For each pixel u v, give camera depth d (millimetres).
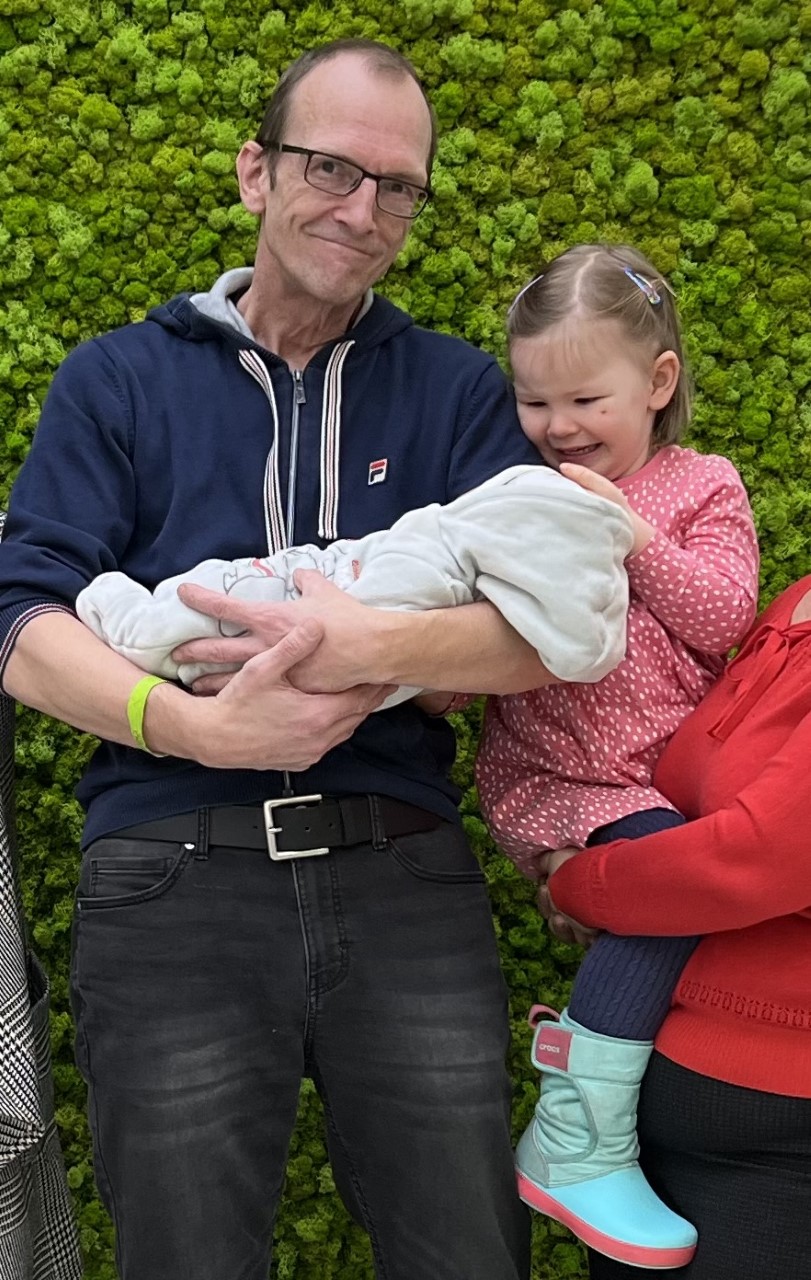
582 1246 1743
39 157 1613
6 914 1256
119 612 1161
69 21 1584
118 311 1659
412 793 1280
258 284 1357
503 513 1160
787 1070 1091
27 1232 1280
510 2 1648
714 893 1095
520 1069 1748
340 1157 1275
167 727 1115
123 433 1281
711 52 1668
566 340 1303
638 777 1303
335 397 1329
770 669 1195
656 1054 1188
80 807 1656
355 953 1198
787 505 1746
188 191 1644
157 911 1179
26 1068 1210
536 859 1385
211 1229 1114
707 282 1709
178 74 1618
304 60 1324
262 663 1077
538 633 1144
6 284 1637
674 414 1421
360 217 1256
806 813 1065
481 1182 1168
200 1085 1132
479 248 1694
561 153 1690
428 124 1332
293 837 1199
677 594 1250
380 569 1170
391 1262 1221
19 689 1198
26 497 1259
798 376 1738
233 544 1273
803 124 1684
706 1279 1111
